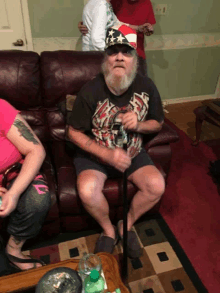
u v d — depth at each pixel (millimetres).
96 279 949
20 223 1335
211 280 1485
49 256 1583
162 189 1450
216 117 2309
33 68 1698
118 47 1306
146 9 2428
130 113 1354
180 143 2688
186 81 3457
